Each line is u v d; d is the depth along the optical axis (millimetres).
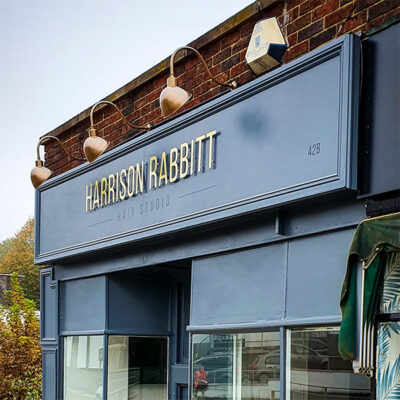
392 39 4570
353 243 4438
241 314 5785
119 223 7250
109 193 7465
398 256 4465
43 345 9031
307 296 5133
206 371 6137
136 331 7906
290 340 5301
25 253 53844
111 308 7828
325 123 4875
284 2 5766
